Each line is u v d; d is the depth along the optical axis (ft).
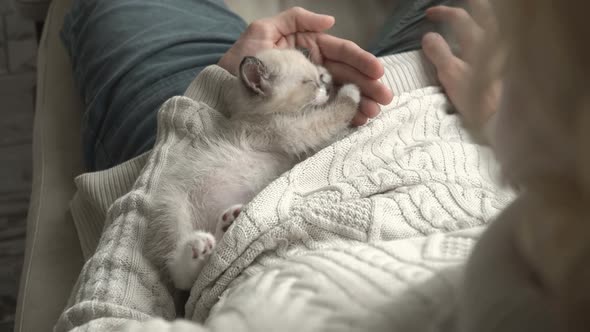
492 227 1.25
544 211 0.93
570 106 0.84
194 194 2.30
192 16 2.82
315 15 2.55
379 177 2.06
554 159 0.92
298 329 1.32
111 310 1.97
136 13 2.81
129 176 2.36
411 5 2.77
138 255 2.11
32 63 4.22
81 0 2.99
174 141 2.32
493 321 1.16
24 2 3.51
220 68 2.43
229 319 1.38
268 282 1.51
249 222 2.00
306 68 2.47
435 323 1.32
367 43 2.98
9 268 3.33
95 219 2.38
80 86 2.81
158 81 2.58
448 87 2.41
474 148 2.21
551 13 0.82
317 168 2.14
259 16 3.07
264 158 2.40
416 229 1.94
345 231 1.95
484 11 1.05
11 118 3.92
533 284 1.13
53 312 2.26
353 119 2.37
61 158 2.71
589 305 1.00
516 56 0.90
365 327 1.31
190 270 2.11
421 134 2.32
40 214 2.53
